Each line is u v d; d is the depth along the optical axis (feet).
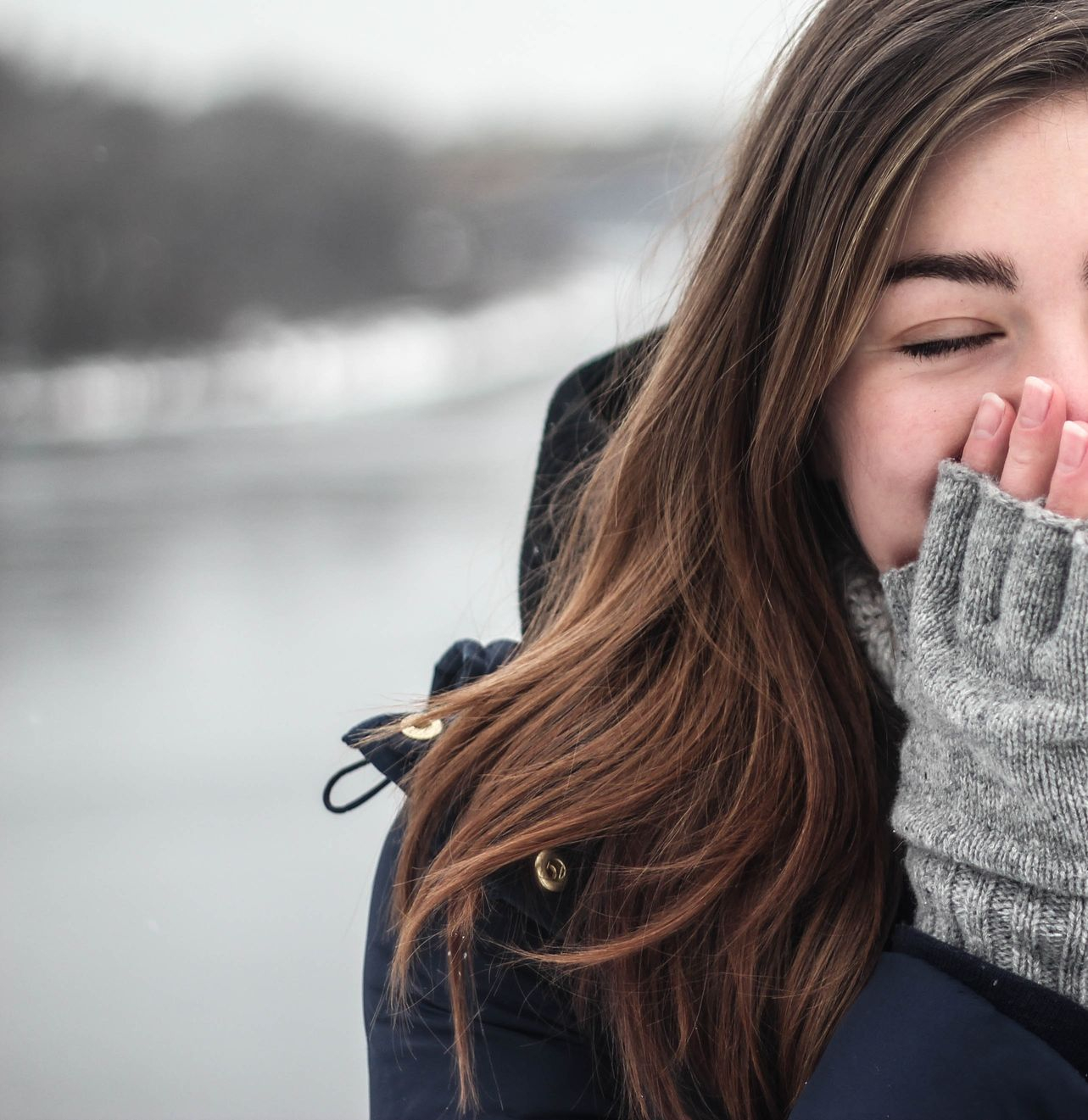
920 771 3.76
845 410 3.84
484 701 4.37
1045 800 3.43
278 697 19.81
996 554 3.58
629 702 4.24
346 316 89.10
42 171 101.55
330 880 12.84
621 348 5.07
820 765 3.98
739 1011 3.96
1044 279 3.47
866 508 3.87
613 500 4.43
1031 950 3.49
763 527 4.10
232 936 11.69
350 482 44.01
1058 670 3.44
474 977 4.11
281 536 34.60
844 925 3.96
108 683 21.12
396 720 4.59
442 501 38.93
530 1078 4.04
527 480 39.83
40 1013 10.44
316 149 109.60
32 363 81.51
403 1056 4.18
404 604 25.81
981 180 3.47
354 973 10.89
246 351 82.58
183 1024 10.14
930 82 3.49
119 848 14.02
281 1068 9.46
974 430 3.61
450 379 71.87
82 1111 9.02
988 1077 3.34
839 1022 3.89
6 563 32.50
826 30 3.90
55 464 53.06
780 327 3.91
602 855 4.14
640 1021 4.00
